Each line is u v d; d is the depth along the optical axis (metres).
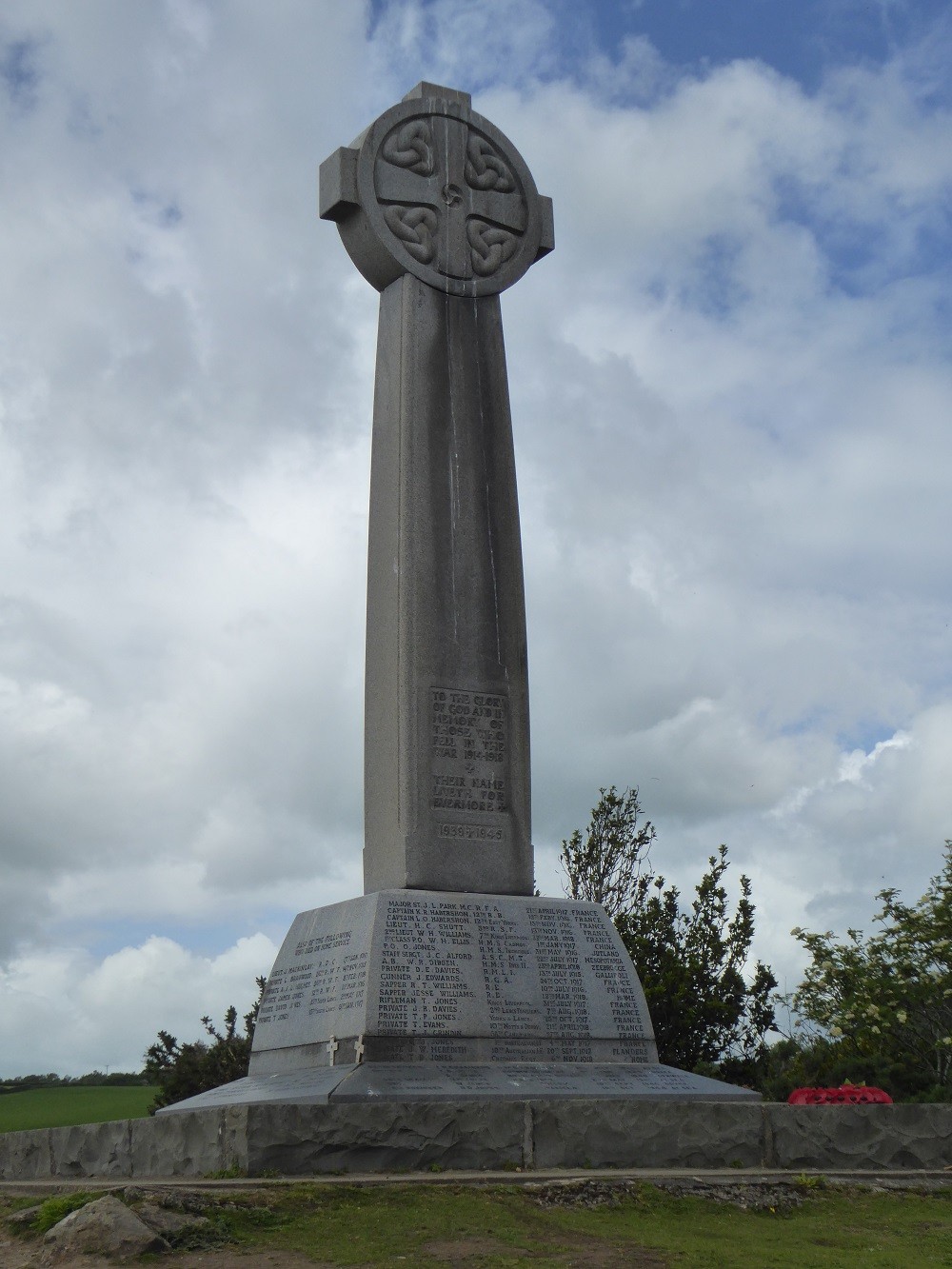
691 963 19.42
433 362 14.80
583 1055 12.60
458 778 13.74
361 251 15.15
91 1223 8.20
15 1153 12.90
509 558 14.67
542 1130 10.47
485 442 14.88
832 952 20.03
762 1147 11.16
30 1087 37.53
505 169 15.85
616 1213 9.39
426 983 12.16
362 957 12.21
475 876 13.55
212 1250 8.12
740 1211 9.78
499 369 15.23
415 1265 7.89
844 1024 18.80
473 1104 10.34
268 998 13.22
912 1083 16.91
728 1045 19.47
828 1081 17.25
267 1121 9.69
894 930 19.52
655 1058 12.98
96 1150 11.51
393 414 14.67
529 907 13.05
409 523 14.18
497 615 14.41
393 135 15.25
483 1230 8.66
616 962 13.15
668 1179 10.05
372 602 14.42
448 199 15.39
